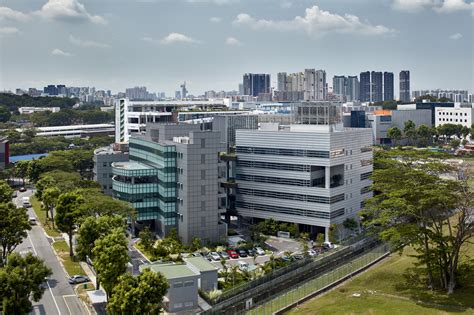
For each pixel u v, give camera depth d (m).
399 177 112.44
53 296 103.81
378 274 115.94
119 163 170.50
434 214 105.12
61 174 187.62
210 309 98.56
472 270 106.50
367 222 119.69
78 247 112.38
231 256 135.12
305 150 156.12
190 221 145.38
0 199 150.88
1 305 79.62
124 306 80.31
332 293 108.31
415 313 93.00
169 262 119.06
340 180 161.50
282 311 100.00
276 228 157.25
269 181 164.00
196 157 145.00
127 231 154.62
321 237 147.00
